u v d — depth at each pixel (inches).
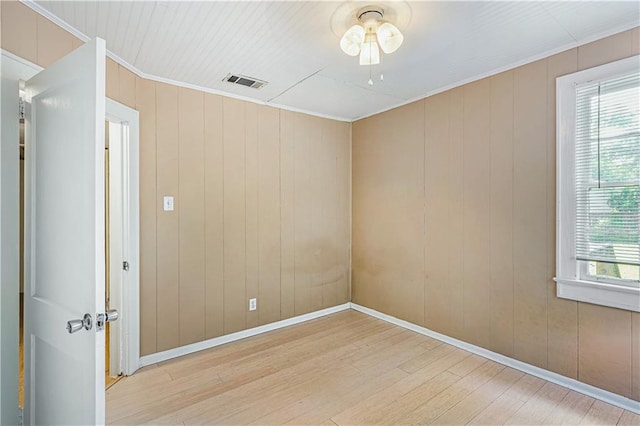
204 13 71.3
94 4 67.1
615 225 82.0
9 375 60.7
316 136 149.9
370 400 84.8
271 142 134.7
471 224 112.0
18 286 62.2
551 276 92.4
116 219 97.6
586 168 86.5
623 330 79.7
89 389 47.0
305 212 146.1
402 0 67.1
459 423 75.5
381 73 105.5
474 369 100.2
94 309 46.8
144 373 98.6
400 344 119.2
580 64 86.0
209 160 117.8
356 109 144.3
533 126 95.7
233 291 124.0
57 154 54.9
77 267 50.1
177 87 110.6
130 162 97.7
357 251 159.6
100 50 47.4
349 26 77.2
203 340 116.3
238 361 106.7
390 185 141.9
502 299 103.6
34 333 60.2
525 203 97.9
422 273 128.6
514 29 79.0
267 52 90.4
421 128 128.3
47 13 68.9
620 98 81.0
